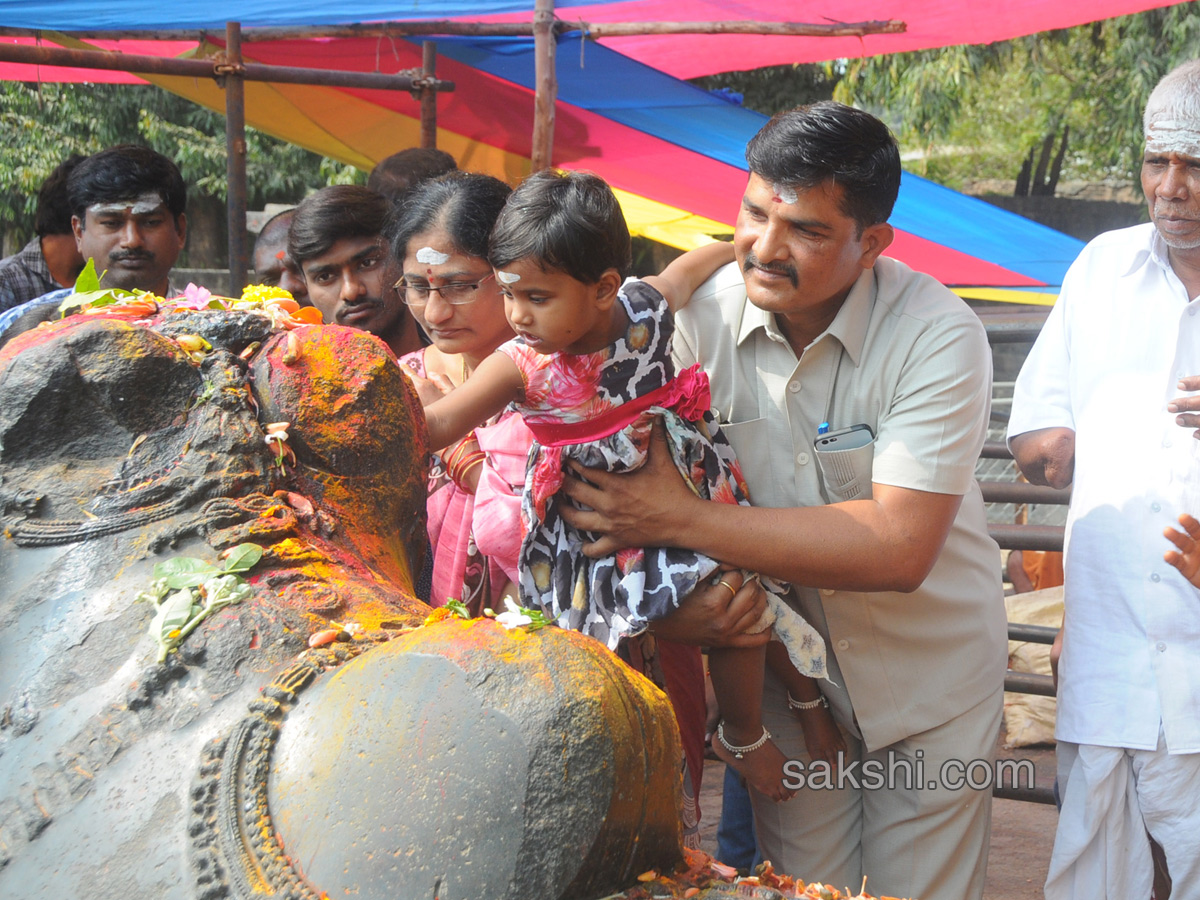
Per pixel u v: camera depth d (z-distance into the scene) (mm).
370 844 1346
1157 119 3031
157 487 1786
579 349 2482
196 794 1438
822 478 2840
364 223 3543
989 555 3154
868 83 14805
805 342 2814
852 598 2900
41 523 1762
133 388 1829
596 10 6289
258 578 1703
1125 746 3010
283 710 1511
